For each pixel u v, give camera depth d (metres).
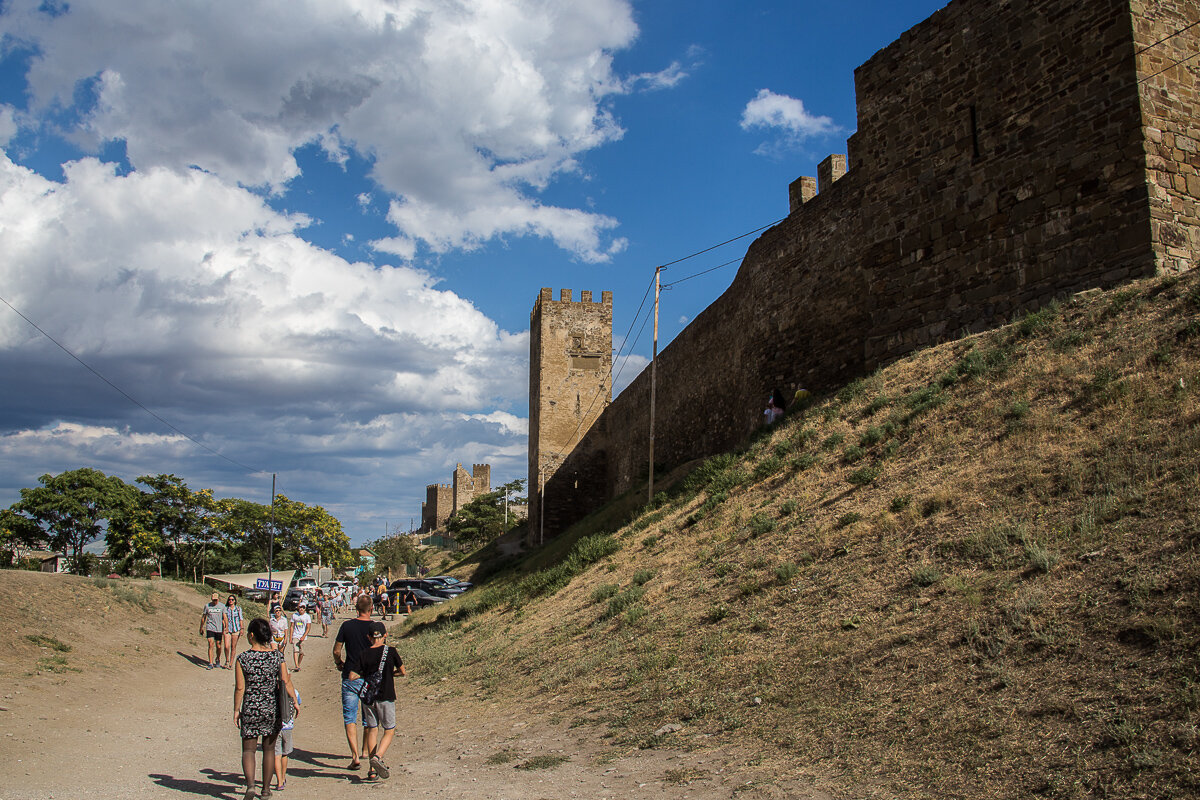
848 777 5.97
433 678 15.67
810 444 16.48
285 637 21.69
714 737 7.54
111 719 11.56
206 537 53.94
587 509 55.72
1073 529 8.14
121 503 49.09
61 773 7.93
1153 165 13.09
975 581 8.23
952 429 12.67
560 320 58.31
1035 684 6.20
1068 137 14.34
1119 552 7.33
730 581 12.16
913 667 7.26
